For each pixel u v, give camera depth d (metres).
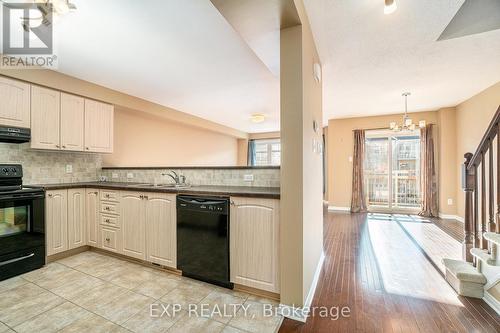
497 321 1.67
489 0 2.10
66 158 3.29
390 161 5.94
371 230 4.12
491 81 3.55
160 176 3.21
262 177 2.45
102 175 3.74
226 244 2.04
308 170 1.93
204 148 6.85
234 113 5.59
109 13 1.86
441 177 5.13
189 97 4.23
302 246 1.72
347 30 2.18
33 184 2.90
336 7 1.86
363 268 2.56
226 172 2.63
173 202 2.33
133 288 2.11
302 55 1.74
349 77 3.36
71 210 2.87
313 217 2.18
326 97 4.32
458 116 4.88
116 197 2.74
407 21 2.05
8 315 1.73
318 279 2.31
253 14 1.60
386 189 6.00
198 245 2.18
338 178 6.14
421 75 3.30
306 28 1.91
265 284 1.90
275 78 3.34
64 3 1.52
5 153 2.67
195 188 2.41
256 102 4.62
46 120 2.79
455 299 1.95
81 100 3.19
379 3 1.82
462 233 3.92
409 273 2.44
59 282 2.22
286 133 1.76
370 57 2.74
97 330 1.58
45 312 1.77
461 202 4.82
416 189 5.78
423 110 5.33
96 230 2.92
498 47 2.52
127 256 2.73
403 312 1.78
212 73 3.13
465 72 3.20
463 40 2.38
